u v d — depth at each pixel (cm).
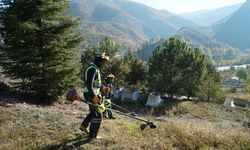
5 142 834
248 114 2772
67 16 1599
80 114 1234
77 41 1623
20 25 1423
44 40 1549
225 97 3566
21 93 1623
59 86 1593
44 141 820
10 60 1538
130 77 3650
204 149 841
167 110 2891
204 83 3444
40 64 1509
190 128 984
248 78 7238
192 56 3388
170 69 3397
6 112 1098
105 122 1016
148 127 976
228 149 855
